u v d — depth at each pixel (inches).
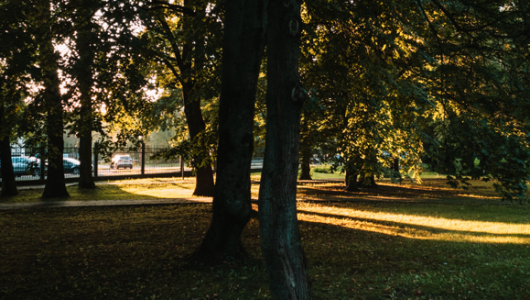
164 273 289.6
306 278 164.7
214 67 463.8
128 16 342.6
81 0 367.6
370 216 608.7
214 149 427.2
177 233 447.5
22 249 361.4
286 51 164.2
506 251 365.7
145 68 538.6
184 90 699.4
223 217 309.7
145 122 838.5
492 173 243.0
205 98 456.8
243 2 308.2
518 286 255.3
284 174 164.6
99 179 1114.7
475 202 794.8
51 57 383.6
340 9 326.6
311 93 174.9
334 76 379.2
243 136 307.6
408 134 487.8
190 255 328.8
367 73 348.8
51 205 624.4
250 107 308.8
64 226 481.4
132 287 259.9
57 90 423.5
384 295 242.8
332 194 911.0
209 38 446.0
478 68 305.4
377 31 334.0
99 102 457.7
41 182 970.7
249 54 303.4
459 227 522.6
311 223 533.3
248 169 314.3
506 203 784.9
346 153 440.8
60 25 384.5
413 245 398.9
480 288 252.4
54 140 725.9
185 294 246.1
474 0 294.7
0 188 846.5
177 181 1152.2
